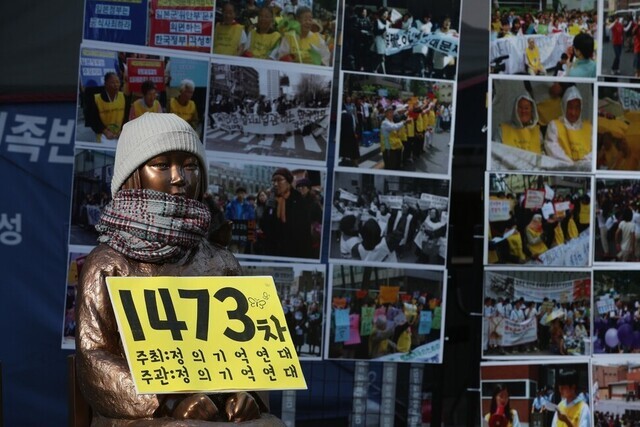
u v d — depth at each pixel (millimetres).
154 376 2146
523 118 4051
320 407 3951
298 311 3908
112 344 2309
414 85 3963
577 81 4066
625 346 4152
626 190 4121
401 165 3965
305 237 3900
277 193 3869
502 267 4055
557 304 4098
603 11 4055
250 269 3863
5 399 3672
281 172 3873
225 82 3799
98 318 2297
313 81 3879
